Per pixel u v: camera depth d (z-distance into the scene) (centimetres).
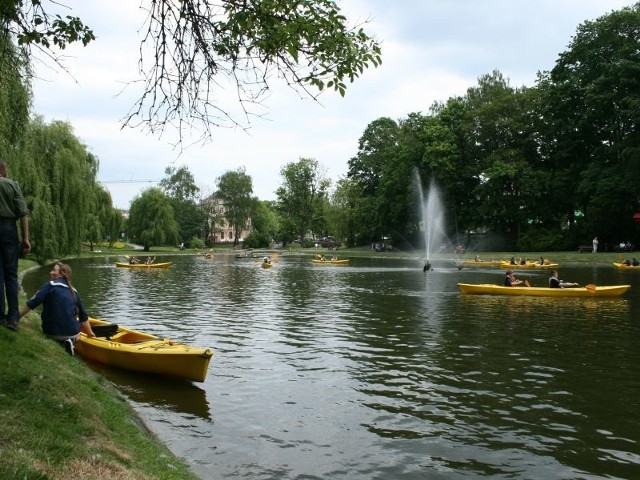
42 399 593
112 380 1032
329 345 1378
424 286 2934
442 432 791
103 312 1969
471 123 5916
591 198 4819
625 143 4434
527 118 5625
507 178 5472
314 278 3534
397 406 905
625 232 5012
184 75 602
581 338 1445
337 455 713
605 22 4712
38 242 3130
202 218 10544
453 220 6244
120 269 4359
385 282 3203
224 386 1016
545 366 1155
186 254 7662
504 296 2419
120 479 452
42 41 707
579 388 999
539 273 3603
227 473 657
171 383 1027
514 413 870
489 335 1498
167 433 781
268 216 11869
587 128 4903
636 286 2708
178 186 10581
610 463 691
